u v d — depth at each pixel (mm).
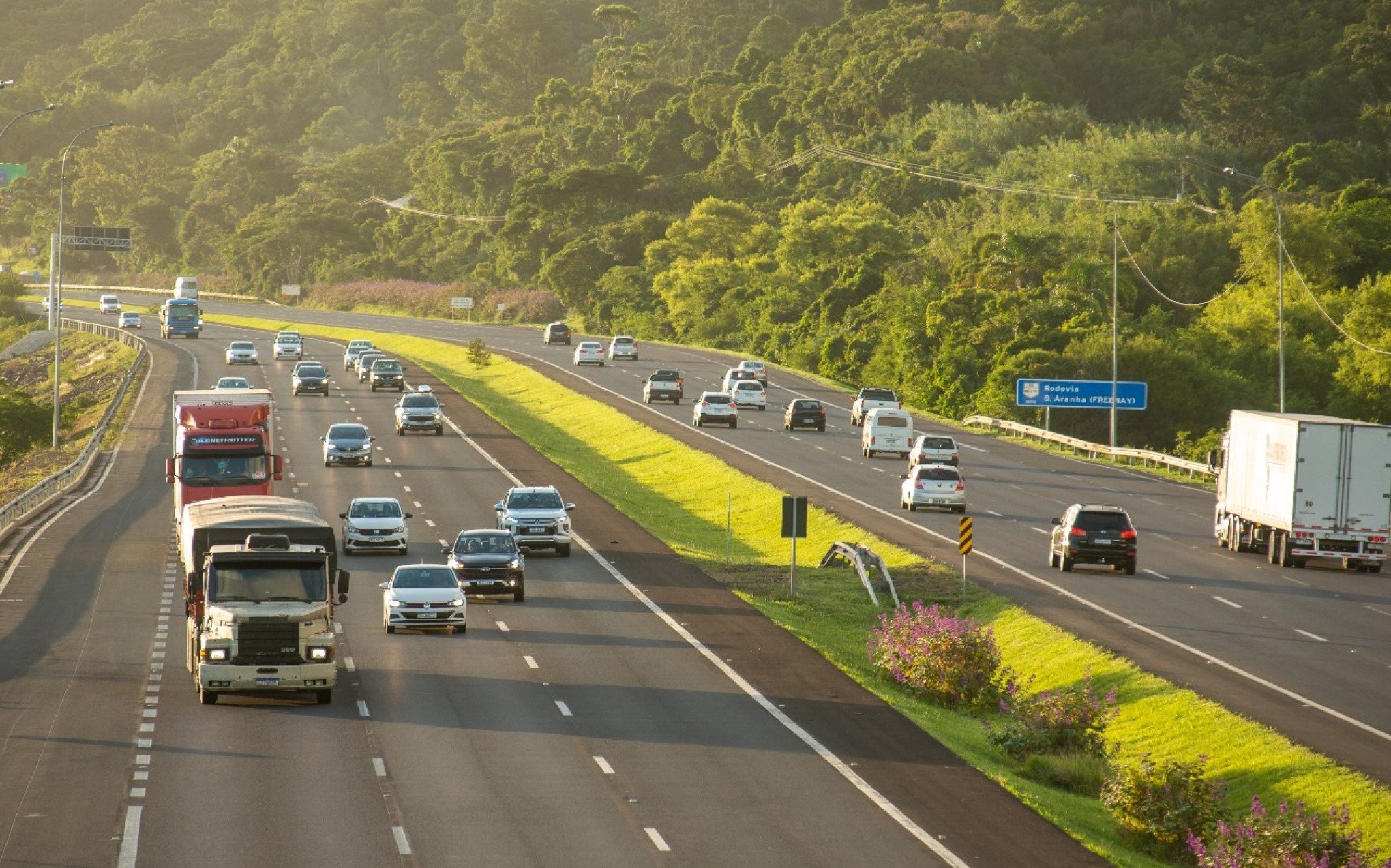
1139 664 72750
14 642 74188
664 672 69875
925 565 101062
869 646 77625
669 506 141250
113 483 141000
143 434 175250
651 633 80000
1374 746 58000
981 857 41875
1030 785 53781
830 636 83625
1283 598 90000
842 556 107375
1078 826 48406
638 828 43594
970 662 71125
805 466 152500
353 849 40719
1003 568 100375
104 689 63188
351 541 103250
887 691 69688
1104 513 98688
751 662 72938
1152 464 162750
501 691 64562
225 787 47344
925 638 72312
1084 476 151625
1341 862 44219
